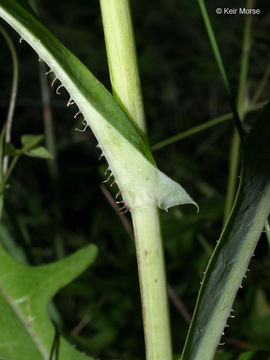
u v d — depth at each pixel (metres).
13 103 0.14
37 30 0.07
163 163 0.35
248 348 0.19
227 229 0.08
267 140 0.08
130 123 0.08
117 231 0.29
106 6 0.08
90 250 0.12
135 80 0.08
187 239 0.24
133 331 0.24
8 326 0.11
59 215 0.27
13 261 0.11
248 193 0.08
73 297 0.26
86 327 0.26
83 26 0.47
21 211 0.31
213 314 0.08
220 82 0.34
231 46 0.34
